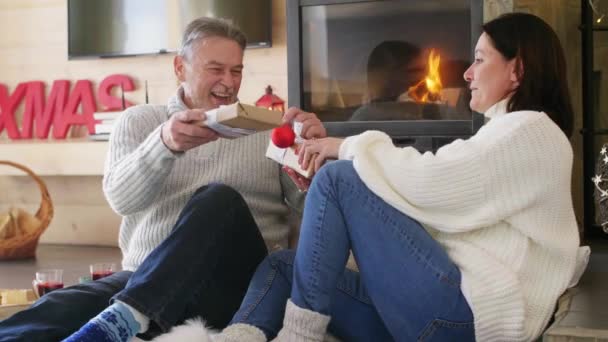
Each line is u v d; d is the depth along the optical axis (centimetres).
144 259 221
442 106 346
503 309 171
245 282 218
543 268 180
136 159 212
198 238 201
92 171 445
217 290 212
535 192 176
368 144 184
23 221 445
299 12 358
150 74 457
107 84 462
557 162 179
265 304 194
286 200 250
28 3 482
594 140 365
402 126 343
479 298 171
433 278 175
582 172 376
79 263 412
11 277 372
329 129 353
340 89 358
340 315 197
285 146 210
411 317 178
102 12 457
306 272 180
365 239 180
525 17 197
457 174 174
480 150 175
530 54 193
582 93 367
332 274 181
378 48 353
